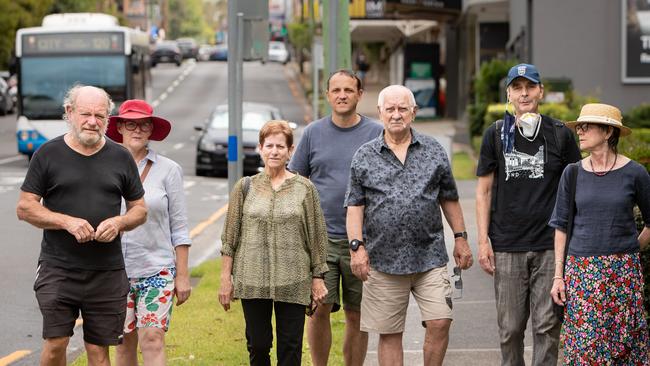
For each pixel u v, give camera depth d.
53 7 89.81
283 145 9.17
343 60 19.14
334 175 10.18
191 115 68.81
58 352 8.59
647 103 34.03
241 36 14.66
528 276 9.45
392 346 9.52
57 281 8.50
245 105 36.97
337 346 11.66
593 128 8.59
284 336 9.23
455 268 9.59
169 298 9.50
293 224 9.16
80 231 8.30
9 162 39.56
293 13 121.81
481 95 38.94
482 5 47.34
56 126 36.28
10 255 18.56
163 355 9.45
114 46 36.28
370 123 10.30
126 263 9.39
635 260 8.65
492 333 12.21
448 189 9.43
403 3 50.47
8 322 13.55
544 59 34.75
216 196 28.59
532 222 9.32
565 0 34.53
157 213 9.45
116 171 8.59
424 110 60.31
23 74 36.25
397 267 9.25
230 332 12.28
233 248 9.31
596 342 8.63
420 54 60.09
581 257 8.66
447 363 10.92
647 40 34.19
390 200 9.23
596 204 8.61
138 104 9.48
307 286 9.23
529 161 9.31
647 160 11.50
